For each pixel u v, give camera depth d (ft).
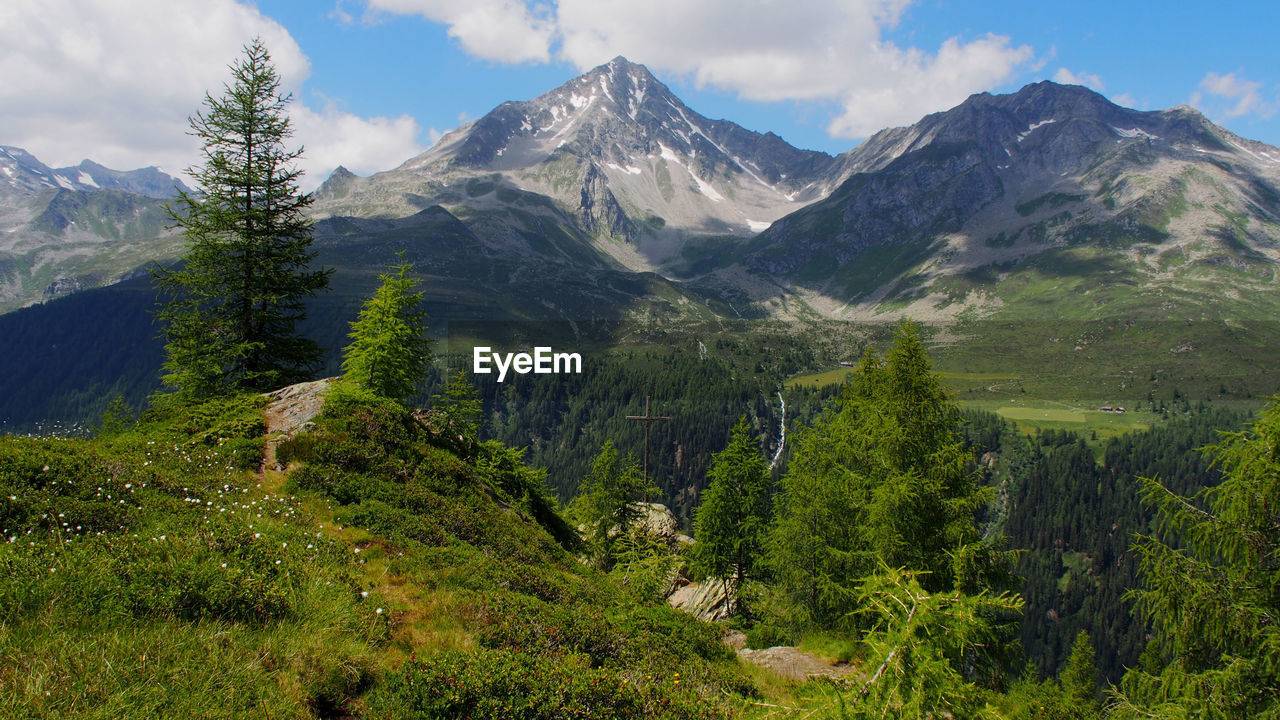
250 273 94.17
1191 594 41.16
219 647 26.27
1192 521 44.19
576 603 52.49
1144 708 41.93
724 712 33.14
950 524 65.41
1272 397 42.34
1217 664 40.86
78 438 56.13
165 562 31.60
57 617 25.27
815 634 71.41
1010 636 61.00
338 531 50.49
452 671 29.07
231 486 53.16
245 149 94.89
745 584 110.73
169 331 90.22
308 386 78.69
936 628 21.71
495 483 88.07
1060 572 463.01
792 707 23.24
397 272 96.78
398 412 77.00
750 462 113.09
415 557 48.01
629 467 127.44
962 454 67.82
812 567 77.87
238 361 94.12
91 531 35.40
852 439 77.51
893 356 71.72
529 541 66.85
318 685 27.07
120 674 22.76
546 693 29.48
